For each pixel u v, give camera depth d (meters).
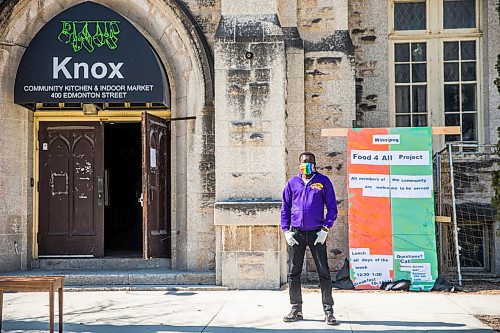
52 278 7.21
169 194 12.59
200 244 11.68
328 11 11.98
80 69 11.46
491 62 12.41
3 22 11.66
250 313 8.83
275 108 10.98
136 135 17.47
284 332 7.65
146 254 11.38
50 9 12.06
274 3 11.20
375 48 12.59
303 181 8.41
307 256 11.71
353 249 10.71
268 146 10.96
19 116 12.12
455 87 12.68
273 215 10.74
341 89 11.87
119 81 11.41
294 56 11.80
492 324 8.01
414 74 12.71
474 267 12.39
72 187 12.69
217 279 11.00
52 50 11.52
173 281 11.23
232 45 11.07
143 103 12.59
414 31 12.70
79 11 11.55
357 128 11.36
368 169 10.80
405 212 10.71
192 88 11.81
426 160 10.77
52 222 12.63
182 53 11.90
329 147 11.84
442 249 11.72
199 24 11.88
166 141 12.52
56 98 11.46
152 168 11.84
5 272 11.65
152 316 8.69
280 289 10.80
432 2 12.70
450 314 8.64
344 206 11.77
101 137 12.76
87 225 12.65
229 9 11.23
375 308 9.08
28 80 11.49
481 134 12.50
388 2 12.70
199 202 11.70
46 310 9.20
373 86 12.58
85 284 11.19
